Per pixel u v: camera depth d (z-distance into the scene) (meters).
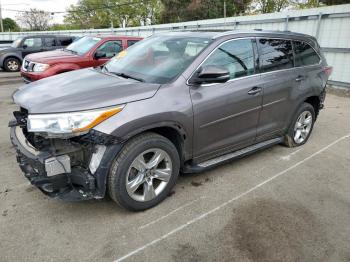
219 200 3.59
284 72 4.47
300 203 3.59
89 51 8.36
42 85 3.57
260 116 4.24
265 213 3.37
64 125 2.78
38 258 2.68
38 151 3.01
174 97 3.27
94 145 2.92
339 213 3.43
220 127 3.76
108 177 3.03
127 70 3.85
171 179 3.46
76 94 3.09
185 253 2.78
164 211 3.35
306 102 5.29
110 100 2.95
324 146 5.29
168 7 46.19
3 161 4.40
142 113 3.01
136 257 2.72
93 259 2.68
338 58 9.98
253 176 4.17
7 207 3.34
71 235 2.95
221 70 3.32
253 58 4.07
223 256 2.77
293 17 10.88
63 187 2.96
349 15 9.38
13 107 7.46
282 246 2.90
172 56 3.73
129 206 3.19
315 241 2.98
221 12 40.56
